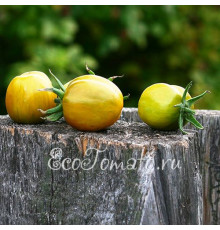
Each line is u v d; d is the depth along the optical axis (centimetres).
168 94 46
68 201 46
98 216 45
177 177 45
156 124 47
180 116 46
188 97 47
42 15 80
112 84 46
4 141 48
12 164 48
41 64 77
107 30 89
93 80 46
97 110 45
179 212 46
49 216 47
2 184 49
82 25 89
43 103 48
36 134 47
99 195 45
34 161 47
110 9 85
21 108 48
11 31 80
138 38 86
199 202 49
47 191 47
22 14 80
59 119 50
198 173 49
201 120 58
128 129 48
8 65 84
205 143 58
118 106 45
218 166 59
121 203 45
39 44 80
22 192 48
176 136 47
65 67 78
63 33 80
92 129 46
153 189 44
